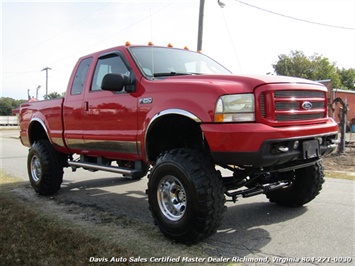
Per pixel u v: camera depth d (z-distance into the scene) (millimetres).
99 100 5043
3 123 64812
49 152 6309
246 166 3799
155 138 4387
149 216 5027
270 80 3676
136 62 4648
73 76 5883
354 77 66000
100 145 5113
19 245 3832
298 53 52688
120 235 4176
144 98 4285
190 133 4488
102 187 7246
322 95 4273
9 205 5676
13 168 10242
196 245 3809
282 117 3666
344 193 6090
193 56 5527
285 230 4262
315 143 3918
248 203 5527
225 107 3504
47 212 5273
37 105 6711
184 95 3826
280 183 4637
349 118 32500
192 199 3568
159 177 3938
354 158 10953
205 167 3619
